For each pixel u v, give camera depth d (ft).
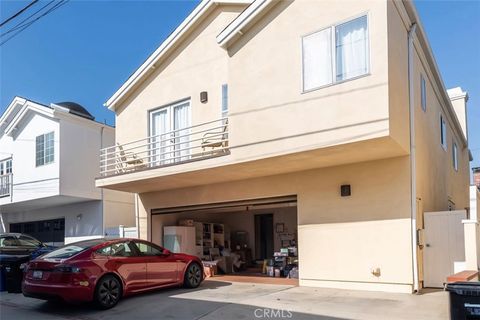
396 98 30.32
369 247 34.27
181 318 26.68
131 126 50.42
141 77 49.47
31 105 62.54
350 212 35.53
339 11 31.22
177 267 36.14
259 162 34.94
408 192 33.12
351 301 29.73
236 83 35.65
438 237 34.14
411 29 35.32
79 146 61.52
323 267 36.40
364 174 35.17
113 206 63.98
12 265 39.60
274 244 57.21
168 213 51.93
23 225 77.56
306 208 38.01
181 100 46.32
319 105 31.09
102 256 31.01
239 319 25.73
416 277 32.24
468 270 28.32
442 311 26.18
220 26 44.06
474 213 29.60
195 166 38.45
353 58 30.32
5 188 67.97
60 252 31.37
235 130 35.50
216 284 39.47
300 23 32.83
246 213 60.08
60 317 28.50
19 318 28.40
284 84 32.96
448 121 59.41
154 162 43.37
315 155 32.83
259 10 34.06
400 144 30.63
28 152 64.44
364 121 29.12
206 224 55.31
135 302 31.55
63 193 58.49
